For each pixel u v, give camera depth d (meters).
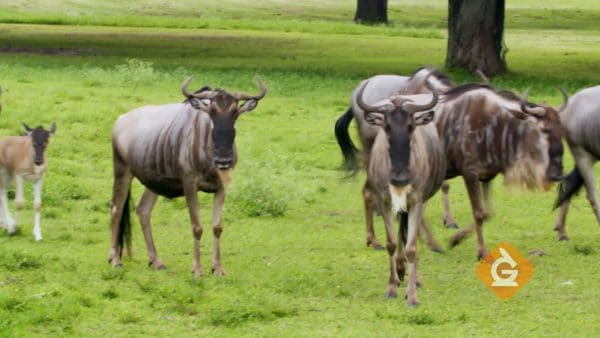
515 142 35.44
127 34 123.12
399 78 39.22
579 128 38.25
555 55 105.62
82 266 34.31
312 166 51.44
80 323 28.39
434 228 40.88
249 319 28.80
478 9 86.56
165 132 32.91
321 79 80.62
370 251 37.19
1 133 55.47
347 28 136.00
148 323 28.56
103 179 48.31
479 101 35.97
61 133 56.22
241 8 174.38
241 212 42.56
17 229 38.84
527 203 45.34
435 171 31.30
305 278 32.78
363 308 30.08
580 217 42.97
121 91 71.19
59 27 130.88
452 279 33.41
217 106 31.45
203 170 32.25
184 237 38.97
